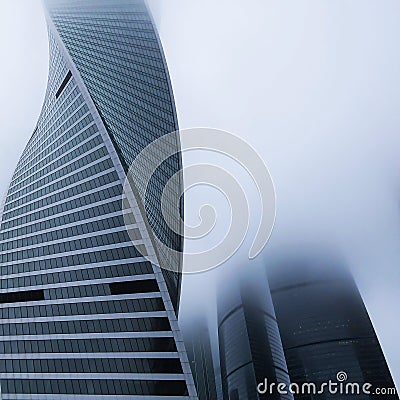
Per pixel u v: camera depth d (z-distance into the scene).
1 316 133.62
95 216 149.25
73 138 172.62
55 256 146.50
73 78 183.50
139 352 118.56
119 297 129.50
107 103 189.50
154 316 123.75
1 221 173.50
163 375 114.38
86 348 121.75
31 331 128.38
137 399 111.62
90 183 156.88
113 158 154.88
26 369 120.38
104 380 115.06
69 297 134.25
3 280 146.88
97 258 140.38
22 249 154.62
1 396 116.19
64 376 117.38
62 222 154.50
